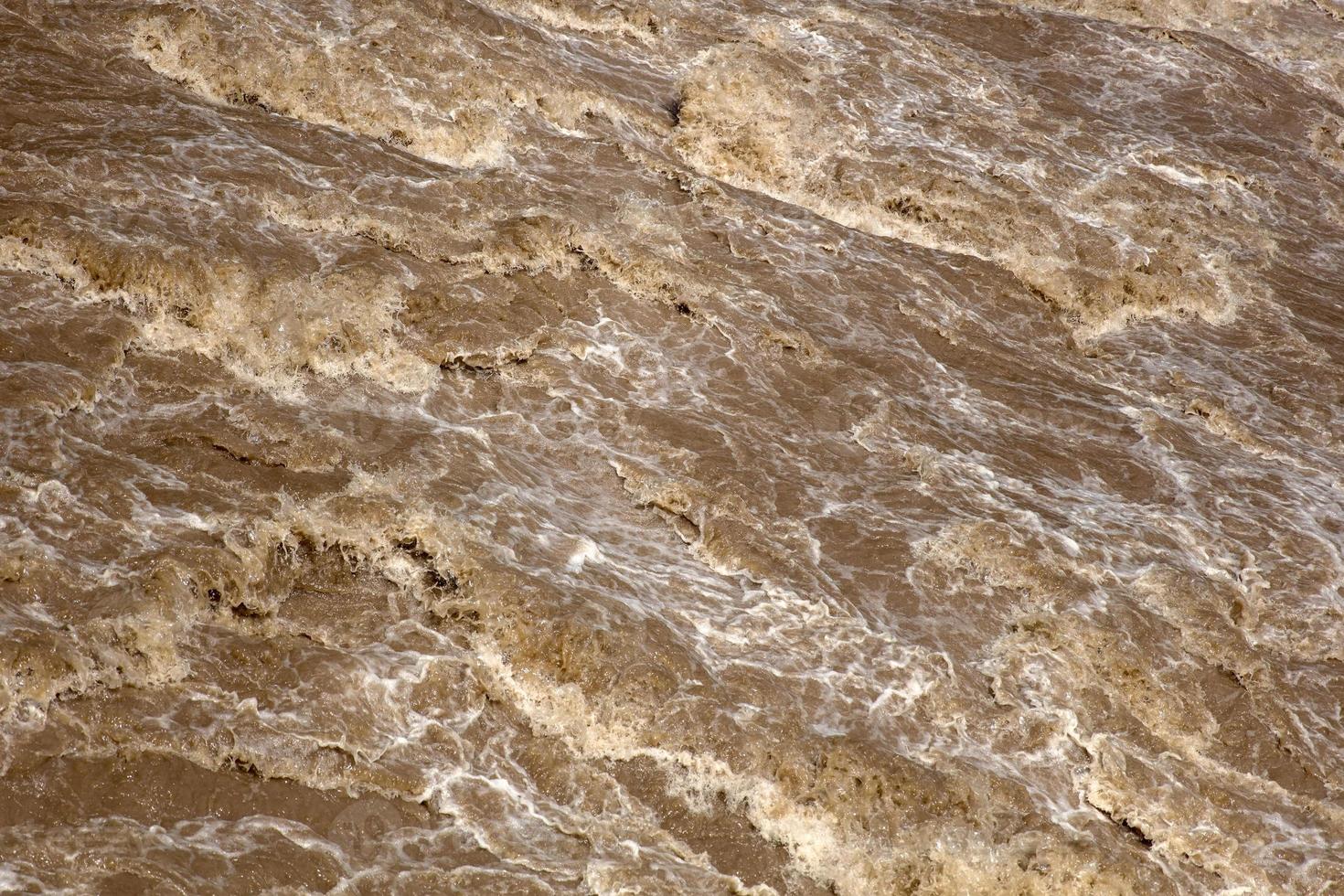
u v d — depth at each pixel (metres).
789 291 15.11
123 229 12.38
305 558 10.32
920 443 13.33
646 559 11.34
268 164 14.20
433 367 12.56
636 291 14.35
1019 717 10.56
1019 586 11.76
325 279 12.79
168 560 9.55
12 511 9.71
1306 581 12.72
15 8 15.38
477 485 11.24
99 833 8.14
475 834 8.94
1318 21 26.56
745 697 10.03
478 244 13.98
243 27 15.71
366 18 16.56
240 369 11.93
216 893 7.99
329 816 8.76
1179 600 11.94
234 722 8.92
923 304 15.66
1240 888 9.81
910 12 22.66
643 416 12.78
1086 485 13.52
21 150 13.13
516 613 10.02
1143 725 10.85
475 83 16.17
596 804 9.34
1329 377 16.33
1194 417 15.27
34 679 8.57
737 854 9.25
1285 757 10.91
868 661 10.70
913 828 9.43
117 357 11.46
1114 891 9.45
